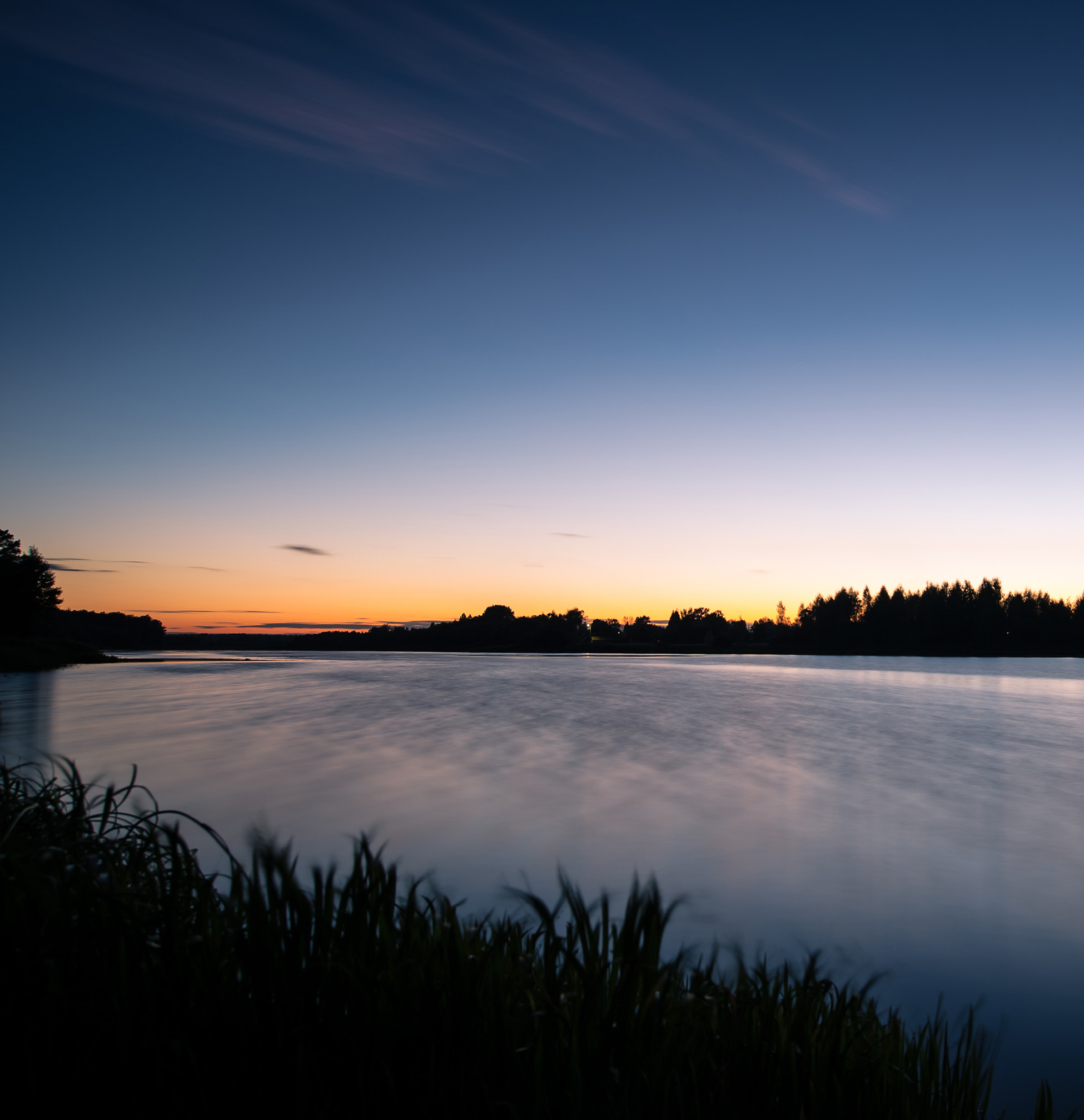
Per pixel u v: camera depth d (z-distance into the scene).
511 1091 1.51
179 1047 1.45
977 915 4.62
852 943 4.15
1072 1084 2.74
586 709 19.17
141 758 10.59
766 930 4.35
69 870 1.85
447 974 1.67
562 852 5.96
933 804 8.01
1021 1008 3.40
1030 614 118.69
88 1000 1.54
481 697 23.14
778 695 25.67
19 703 19.73
